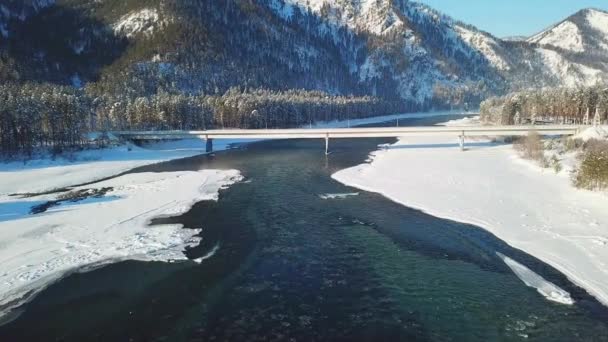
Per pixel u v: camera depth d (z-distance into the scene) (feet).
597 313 85.81
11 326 84.12
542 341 77.66
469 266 108.58
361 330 81.82
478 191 178.19
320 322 84.69
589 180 169.27
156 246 122.72
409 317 86.02
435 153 295.48
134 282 101.40
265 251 120.06
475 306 89.61
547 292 93.86
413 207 159.94
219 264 111.34
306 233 134.41
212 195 182.09
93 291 97.14
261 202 170.71
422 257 114.83
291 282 101.40
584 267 102.83
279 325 83.76
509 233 127.54
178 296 95.14
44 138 298.76
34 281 101.30
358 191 187.42
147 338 80.23
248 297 94.48
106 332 82.07
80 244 123.85
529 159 247.29
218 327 83.35
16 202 173.37
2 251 118.21
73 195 185.88
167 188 197.36
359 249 121.08
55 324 84.64
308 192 187.32
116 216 151.02
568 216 139.54
